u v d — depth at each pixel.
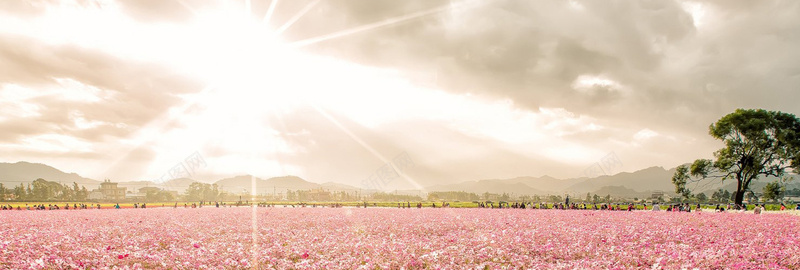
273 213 37.50
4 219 30.14
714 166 54.66
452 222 24.66
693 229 18.53
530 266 10.81
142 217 32.38
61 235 16.36
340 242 14.95
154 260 10.88
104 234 17.66
